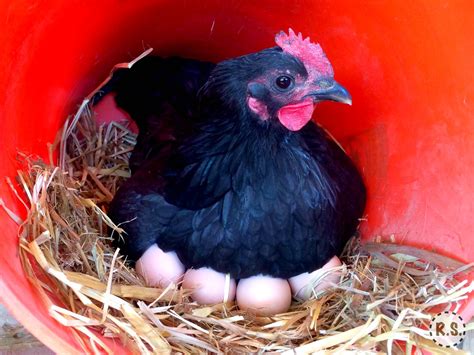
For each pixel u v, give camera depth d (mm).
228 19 532
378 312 425
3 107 393
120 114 602
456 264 422
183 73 557
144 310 396
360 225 517
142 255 447
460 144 421
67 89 495
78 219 460
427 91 443
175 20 529
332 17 479
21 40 394
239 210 419
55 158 487
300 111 406
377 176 511
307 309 448
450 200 433
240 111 398
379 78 481
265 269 441
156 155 506
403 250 465
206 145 417
